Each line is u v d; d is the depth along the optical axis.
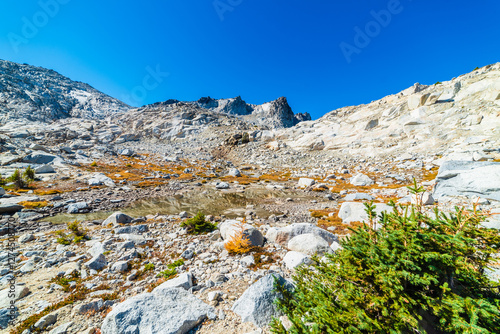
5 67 161.25
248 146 90.38
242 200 30.83
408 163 47.88
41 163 39.56
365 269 3.32
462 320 2.49
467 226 3.15
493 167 17.77
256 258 9.13
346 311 2.96
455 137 50.81
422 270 3.03
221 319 5.20
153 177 45.00
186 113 133.50
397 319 2.70
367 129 76.12
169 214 21.42
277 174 57.75
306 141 81.31
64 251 10.06
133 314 4.69
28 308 5.71
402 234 3.11
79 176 35.75
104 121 123.81
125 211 22.86
